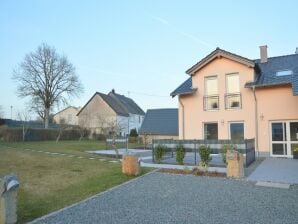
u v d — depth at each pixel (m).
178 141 15.62
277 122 18.53
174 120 40.56
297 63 20.39
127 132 57.59
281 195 8.72
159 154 15.61
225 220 6.54
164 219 6.61
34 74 47.28
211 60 20.55
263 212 7.09
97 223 6.34
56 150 21.31
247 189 9.47
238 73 19.72
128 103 63.72
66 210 7.23
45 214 6.93
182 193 8.95
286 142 18.19
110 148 27.12
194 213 7.03
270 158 17.88
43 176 11.18
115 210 7.26
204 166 12.92
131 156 11.67
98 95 54.84
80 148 25.20
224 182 10.50
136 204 7.78
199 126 20.81
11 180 6.08
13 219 6.09
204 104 20.72
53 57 48.41
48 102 47.38
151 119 41.97
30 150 20.59
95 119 53.44
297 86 15.92
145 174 11.85
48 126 47.09
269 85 18.41
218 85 20.34
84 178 10.94
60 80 49.03
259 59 23.20
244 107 19.38
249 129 19.14
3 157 16.19
